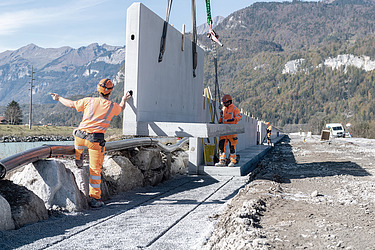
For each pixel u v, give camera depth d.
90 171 5.85
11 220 4.25
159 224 4.71
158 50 8.24
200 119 12.24
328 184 7.65
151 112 7.98
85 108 5.86
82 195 5.78
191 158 10.60
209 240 3.86
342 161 13.96
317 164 12.84
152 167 8.70
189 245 3.78
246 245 3.20
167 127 7.29
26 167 5.52
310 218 4.35
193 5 10.68
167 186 8.46
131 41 7.28
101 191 6.39
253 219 4.28
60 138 57.44
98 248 3.67
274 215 4.54
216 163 10.80
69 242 3.88
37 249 3.61
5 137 48.25
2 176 4.70
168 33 8.90
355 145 29.14
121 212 5.49
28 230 4.25
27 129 65.81
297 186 7.43
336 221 4.16
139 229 4.45
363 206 5.09
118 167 7.37
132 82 7.28
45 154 5.57
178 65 9.69
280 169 11.31
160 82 8.45
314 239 3.42
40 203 4.89
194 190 7.84
